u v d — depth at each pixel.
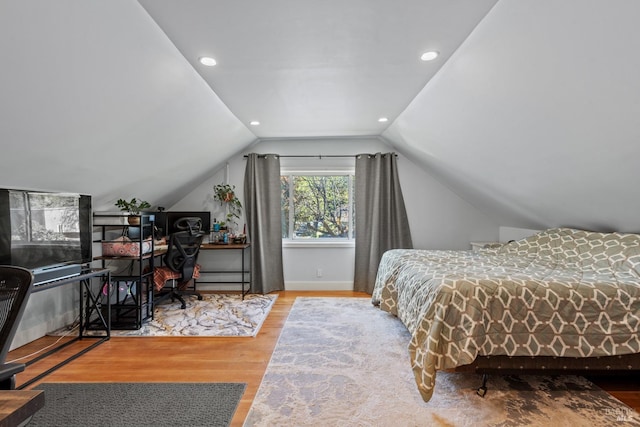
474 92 2.19
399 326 3.03
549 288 1.88
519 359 1.86
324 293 4.32
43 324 2.81
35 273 2.14
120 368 2.24
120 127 2.27
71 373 2.17
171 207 4.49
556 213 3.06
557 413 1.73
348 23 1.69
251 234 4.38
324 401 1.84
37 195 2.27
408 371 2.19
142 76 1.97
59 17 1.34
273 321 3.21
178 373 2.17
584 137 1.87
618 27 1.23
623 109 1.54
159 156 3.02
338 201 4.63
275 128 3.87
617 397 1.88
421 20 1.66
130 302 3.48
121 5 1.47
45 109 1.71
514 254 3.16
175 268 3.66
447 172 3.80
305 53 2.02
